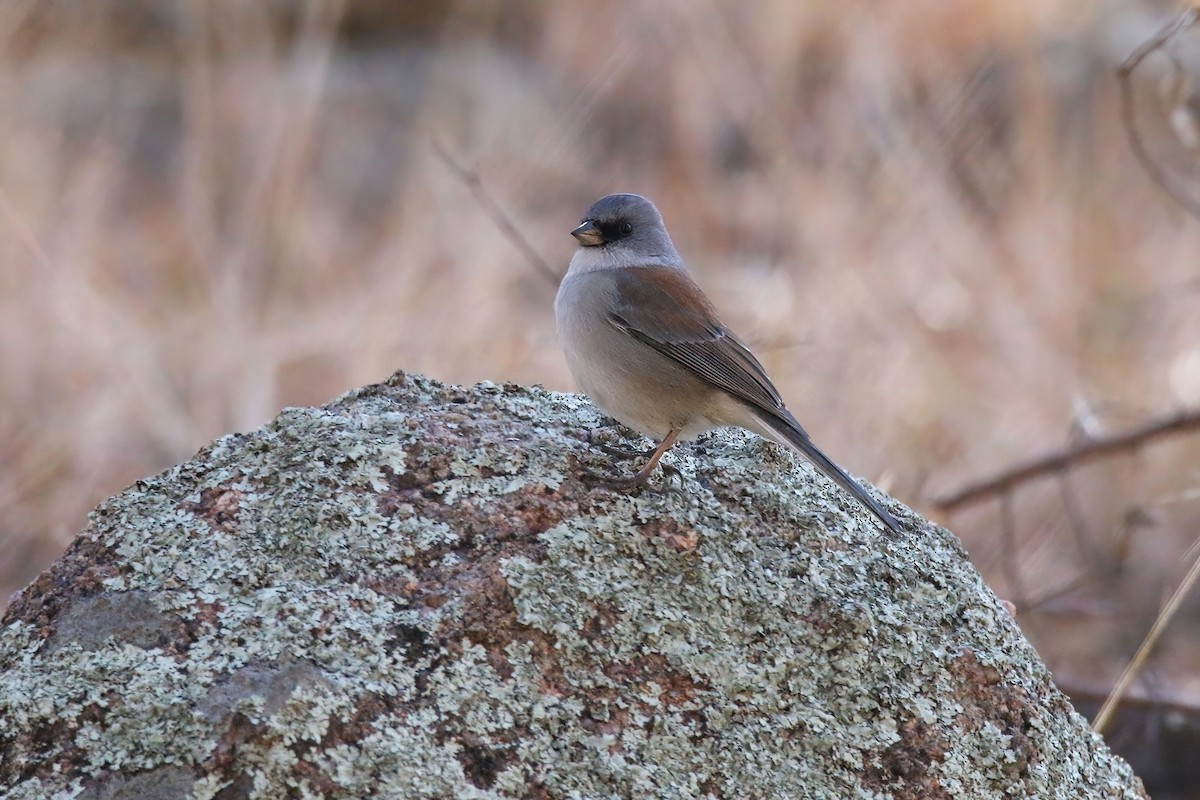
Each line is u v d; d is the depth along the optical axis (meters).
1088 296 14.69
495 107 17.91
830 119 16.41
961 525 12.62
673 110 17.52
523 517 5.80
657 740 5.30
